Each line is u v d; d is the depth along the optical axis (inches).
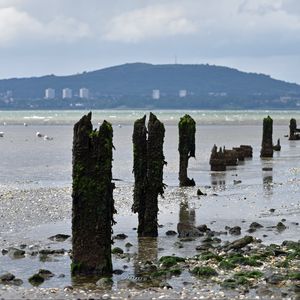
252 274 1354.6
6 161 4303.6
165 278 1363.2
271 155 4525.1
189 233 1855.3
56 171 3688.5
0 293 1254.3
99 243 1408.7
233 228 1900.8
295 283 1284.4
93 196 1402.6
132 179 3267.7
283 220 2069.4
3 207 2363.4
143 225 1857.8
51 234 1888.5
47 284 1338.6
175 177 3371.1
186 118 2957.7
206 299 1191.6
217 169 3612.2
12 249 1644.9
